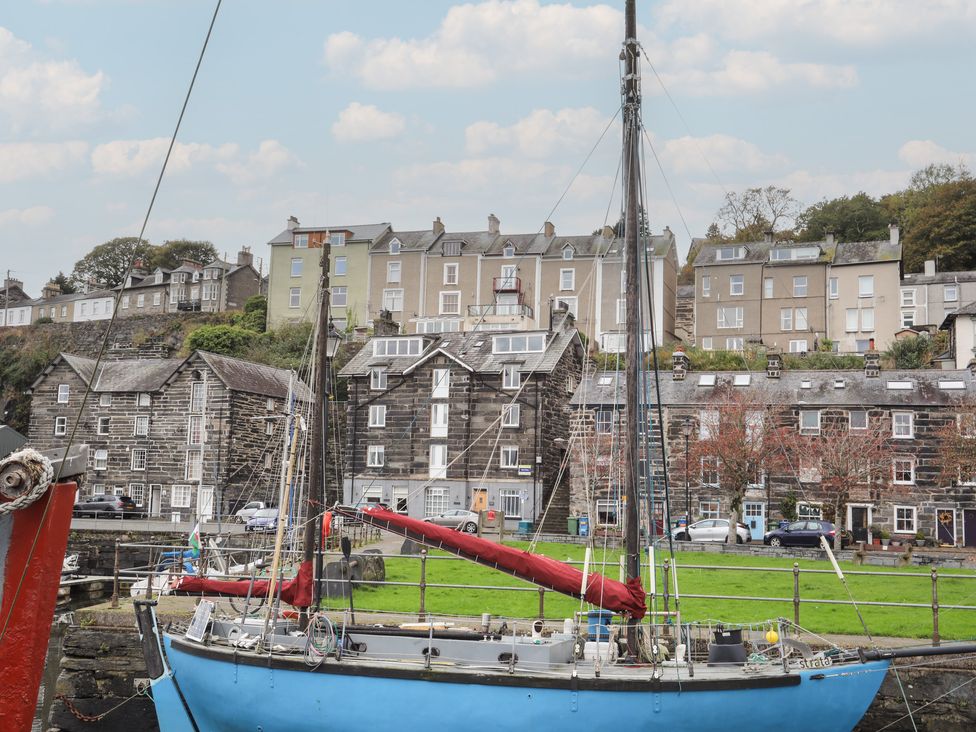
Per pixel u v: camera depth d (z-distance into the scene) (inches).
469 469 2064.5
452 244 3137.3
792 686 591.2
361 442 2156.7
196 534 1051.9
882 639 753.0
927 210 3316.9
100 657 821.2
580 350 2268.7
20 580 430.0
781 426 1823.3
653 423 1898.4
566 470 2087.8
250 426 2235.5
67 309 4313.5
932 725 682.2
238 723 627.5
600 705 575.2
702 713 577.3
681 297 3189.0
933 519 1776.6
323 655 615.5
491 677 583.5
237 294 3875.5
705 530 1684.3
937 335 2642.7
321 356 827.4
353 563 1025.5
